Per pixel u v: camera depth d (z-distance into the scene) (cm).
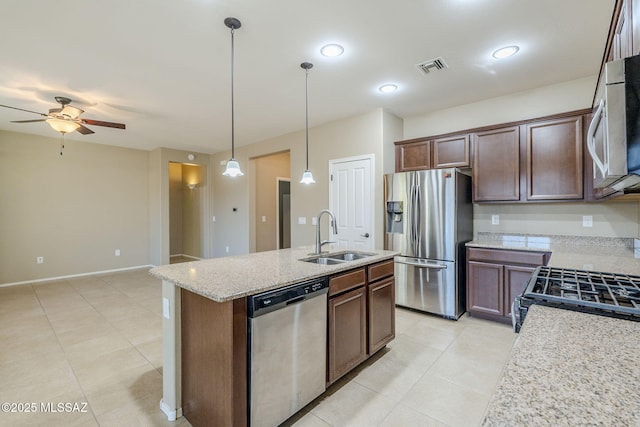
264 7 203
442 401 201
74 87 326
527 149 321
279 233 698
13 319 345
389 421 183
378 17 215
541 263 295
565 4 203
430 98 365
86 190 576
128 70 289
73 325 327
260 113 414
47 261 535
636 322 107
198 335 174
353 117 426
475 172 354
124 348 276
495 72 300
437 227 346
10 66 279
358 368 241
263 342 164
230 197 653
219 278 181
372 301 247
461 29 230
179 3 198
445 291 341
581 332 99
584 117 291
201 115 421
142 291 461
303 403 187
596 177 162
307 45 250
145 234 652
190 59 270
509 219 359
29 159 518
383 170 397
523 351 86
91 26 221
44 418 186
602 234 307
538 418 57
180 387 189
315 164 474
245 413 159
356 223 421
